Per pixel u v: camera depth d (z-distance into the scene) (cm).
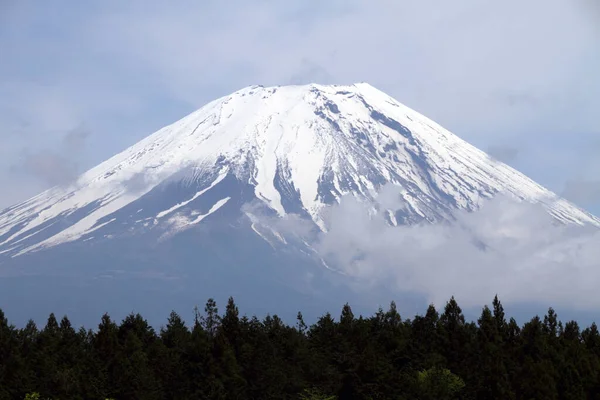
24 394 14300
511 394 14750
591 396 15312
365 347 16075
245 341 16112
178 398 14900
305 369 15525
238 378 14988
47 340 15950
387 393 15138
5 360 14975
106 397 14650
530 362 15350
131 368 14838
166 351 15525
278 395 15075
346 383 15625
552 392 14825
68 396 14362
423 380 14825
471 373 15412
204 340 15612
